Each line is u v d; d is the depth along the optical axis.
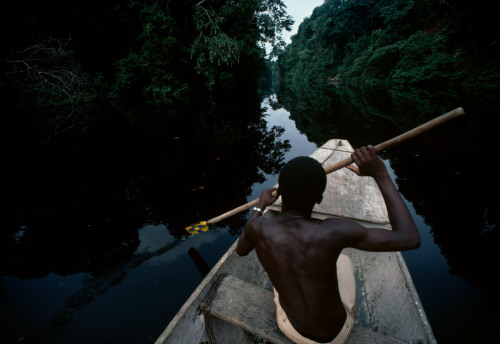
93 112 9.43
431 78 18.69
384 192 1.01
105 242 3.03
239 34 15.85
